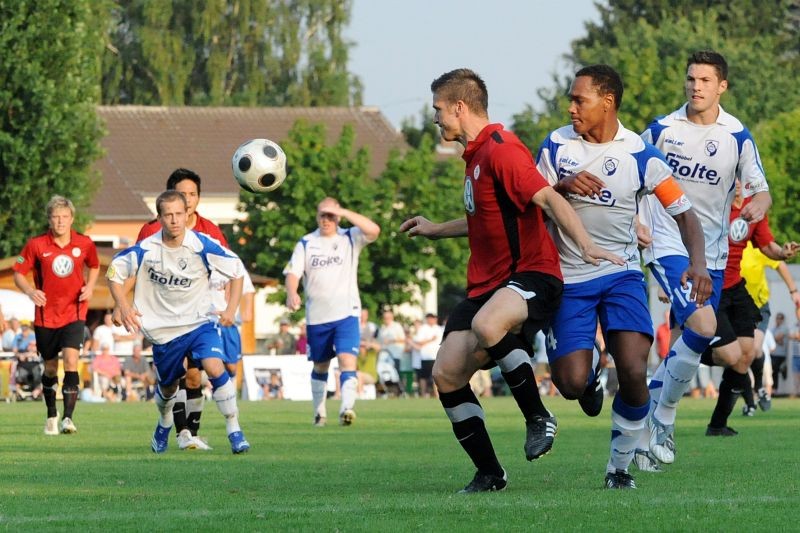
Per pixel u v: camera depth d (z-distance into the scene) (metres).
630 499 19.75
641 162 22.86
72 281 41.66
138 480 24.39
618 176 22.86
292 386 85.00
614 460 22.45
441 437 38.09
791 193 140.75
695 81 28.53
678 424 43.50
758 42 199.88
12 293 90.19
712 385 81.69
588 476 24.56
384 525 16.80
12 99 121.44
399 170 129.50
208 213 174.38
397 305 131.50
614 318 22.64
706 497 20.11
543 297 20.98
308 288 45.81
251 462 28.86
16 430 42.69
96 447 34.25
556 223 20.58
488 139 21.16
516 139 21.17
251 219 129.12
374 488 22.61
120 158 176.00
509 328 20.66
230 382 31.88
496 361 20.94
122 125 181.88
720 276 29.33
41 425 45.91
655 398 27.27
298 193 127.12
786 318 86.69
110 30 176.25
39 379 82.94
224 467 27.42
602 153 23.00
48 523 17.30
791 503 19.08
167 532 16.39
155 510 18.95
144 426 44.72
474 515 17.77
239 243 130.75
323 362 45.84
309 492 21.97
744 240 36.00
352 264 45.97
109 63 196.00
